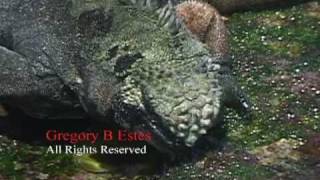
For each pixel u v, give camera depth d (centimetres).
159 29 429
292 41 614
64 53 452
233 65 578
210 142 481
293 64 581
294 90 550
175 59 416
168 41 424
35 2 473
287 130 510
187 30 443
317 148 494
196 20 518
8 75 470
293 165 479
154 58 417
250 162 477
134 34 429
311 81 560
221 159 474
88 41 439
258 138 500
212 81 408
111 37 433
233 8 665
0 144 499
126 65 420
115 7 439
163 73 409
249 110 517
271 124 514
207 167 464
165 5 437
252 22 649
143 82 410
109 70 426
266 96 543
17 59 470
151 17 435
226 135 496
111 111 432
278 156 486
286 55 594
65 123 502
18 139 504
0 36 493
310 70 573
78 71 447
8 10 486
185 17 514
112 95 424
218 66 424
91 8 441
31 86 466
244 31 634
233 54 595
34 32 468
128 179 464
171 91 402
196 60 416
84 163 477
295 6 671
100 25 437
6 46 493
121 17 436
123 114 423
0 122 513
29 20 473
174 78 407
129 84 416
